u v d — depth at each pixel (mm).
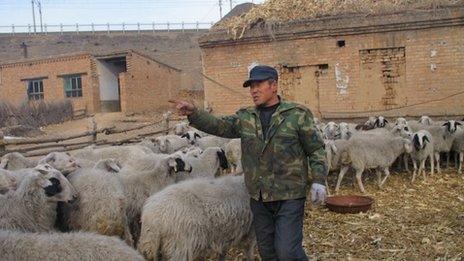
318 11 16484
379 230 7734
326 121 16188
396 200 9680
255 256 6535
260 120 4660
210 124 4727
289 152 4535
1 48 64188
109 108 36594
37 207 5660
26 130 25953
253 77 4562
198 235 5402
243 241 6016
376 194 10250
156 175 7086
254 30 16672
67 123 31188
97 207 5883
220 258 6004
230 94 17281
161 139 11609
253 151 4637
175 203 5348
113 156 9523
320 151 4555
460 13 14461
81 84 35812
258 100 4625
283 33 16344
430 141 11570
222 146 12078
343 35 15766
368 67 15711
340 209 8672
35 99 37812
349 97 15930
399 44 15250
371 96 15750
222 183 5852
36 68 37438
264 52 16703
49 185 5668
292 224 4512
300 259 4496
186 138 12359
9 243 4090
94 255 4133
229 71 17234
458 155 13016
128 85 33906
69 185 5805
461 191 10289
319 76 16250
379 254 6781
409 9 15141
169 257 5352
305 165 4648
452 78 14805
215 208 5527
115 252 4203
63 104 32688
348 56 15789
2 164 8117
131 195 6711
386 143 10766
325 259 6645
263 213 4727
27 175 5770
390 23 15188
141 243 5434
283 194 4539
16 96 38438
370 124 14117
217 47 17344
